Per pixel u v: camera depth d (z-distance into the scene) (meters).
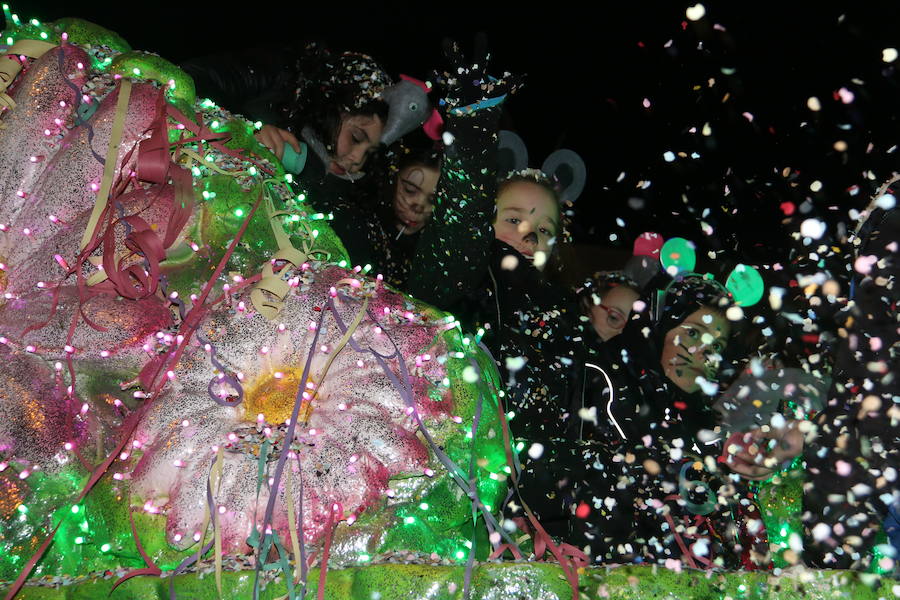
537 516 2.02
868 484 1.77
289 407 1.48
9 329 1.48
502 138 2.79
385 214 2.46
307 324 1.51
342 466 1.42
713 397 2.45
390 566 1.31
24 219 1.55
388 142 2.44
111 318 1.48
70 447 1.44
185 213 1.55
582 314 2.51
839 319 1.97
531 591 1.29
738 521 2.10
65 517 1.46
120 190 1.57
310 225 1.72
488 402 1.58
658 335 2.50
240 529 1.39
